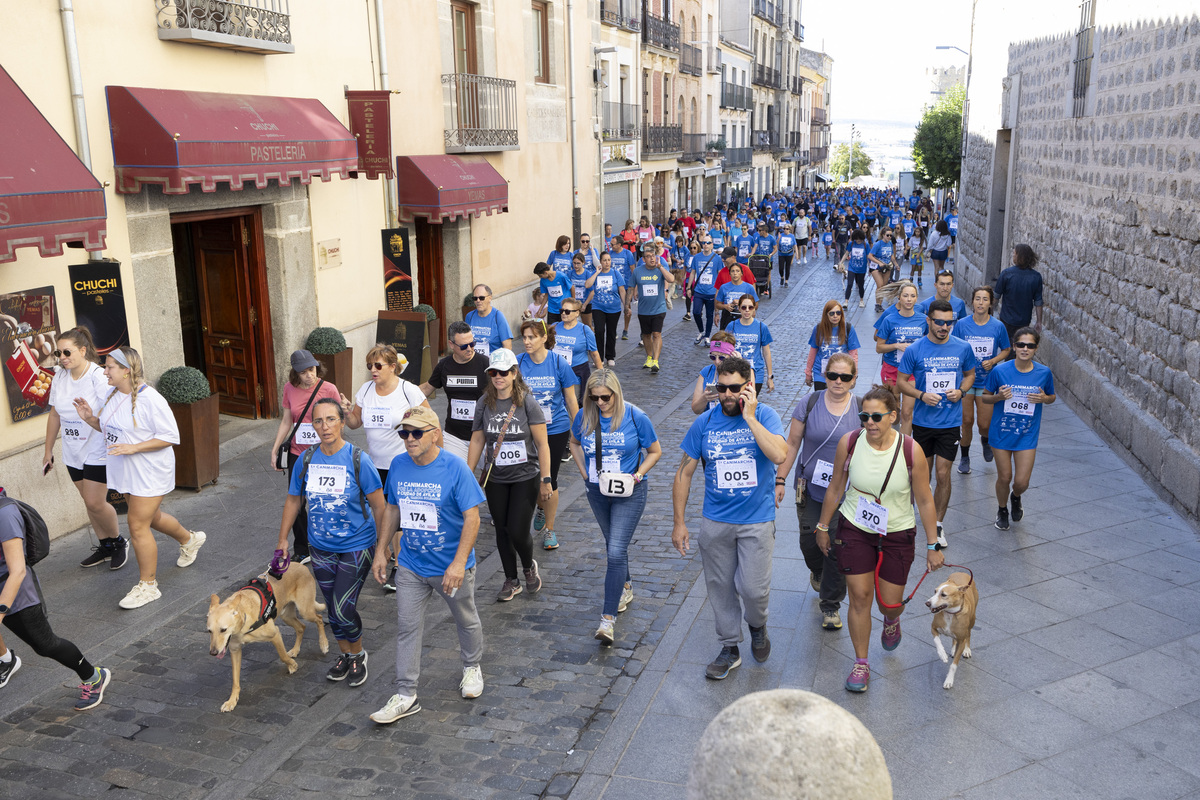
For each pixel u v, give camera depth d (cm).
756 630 530
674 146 3562
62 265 759
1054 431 1035
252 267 1071
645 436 575
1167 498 788
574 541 762
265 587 512
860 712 474
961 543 705
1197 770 421
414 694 495
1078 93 1179
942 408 689
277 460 676
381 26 1248
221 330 1105
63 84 762
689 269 1970
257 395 1101
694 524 798
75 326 769
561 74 1972
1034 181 1469
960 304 852
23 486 723
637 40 3105
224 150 870
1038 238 1425
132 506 620
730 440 498
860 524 487
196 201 929
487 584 677
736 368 484
